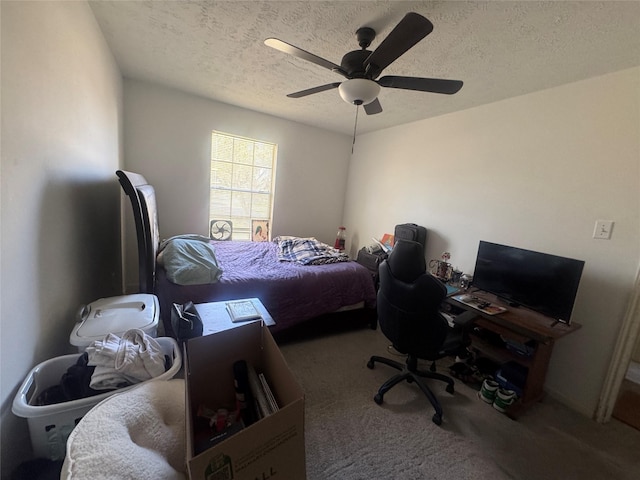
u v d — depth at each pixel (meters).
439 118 2.96
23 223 0.94
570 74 1.87
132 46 2.07
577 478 1.40
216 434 0.89
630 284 1.72
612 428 1.77
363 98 1.62
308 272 2.48
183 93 3.07
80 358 1.05
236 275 2.21
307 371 2.09
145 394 0.88
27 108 0.94
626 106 1.72
